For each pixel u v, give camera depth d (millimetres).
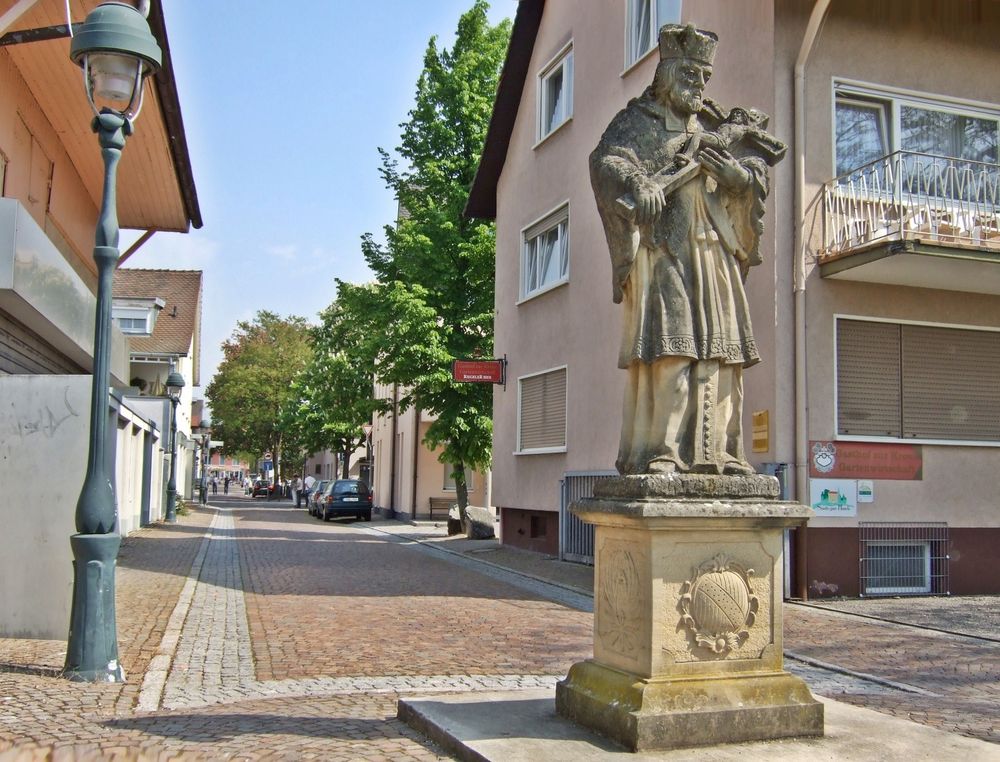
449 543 22688
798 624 10211
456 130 25859
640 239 4988
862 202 13141
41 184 15305
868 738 4652
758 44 13133
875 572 12617
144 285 46438
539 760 4203
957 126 14031
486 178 22578
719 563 4699
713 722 4488
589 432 17188
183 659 7762
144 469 26469
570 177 18531
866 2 13477
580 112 18250
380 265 25688
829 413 12594
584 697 4812
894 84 13555
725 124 5270
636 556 4715
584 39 18281
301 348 69188
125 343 20047
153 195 17500
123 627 9164
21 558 8328
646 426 5027
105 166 7199
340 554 19047
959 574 13023
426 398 24531
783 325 12523
